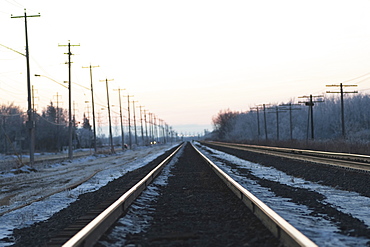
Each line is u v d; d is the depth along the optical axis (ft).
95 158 195.42
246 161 110.22
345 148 122.72
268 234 21.09
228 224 24.97
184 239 21.53
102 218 22.00
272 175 67.10
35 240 24.48
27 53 122.21
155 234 22.77
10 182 77.97
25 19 122.31
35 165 123.24
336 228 24.08
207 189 45.68
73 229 25.25
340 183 50.67
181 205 34.17
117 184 59.00
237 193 37.40
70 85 166.30
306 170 70.59
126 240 21.52
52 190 58.54
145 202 36.45
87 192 53.88
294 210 31.30
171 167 88.94
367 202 36.14
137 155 208.33
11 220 34.12
